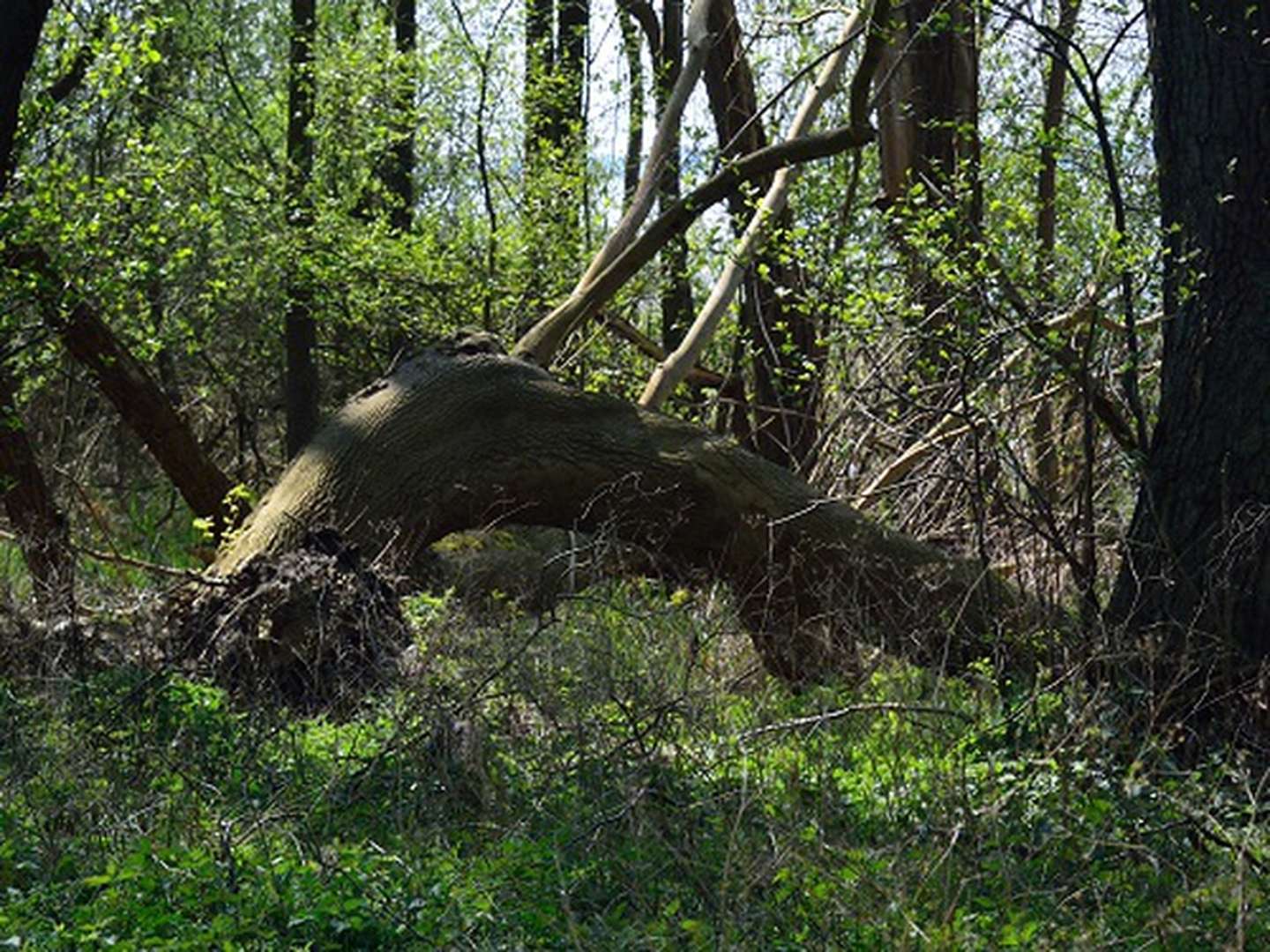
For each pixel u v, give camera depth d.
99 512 17.70
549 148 19.75
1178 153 9.88
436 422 11.69
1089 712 8.13
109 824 7.40
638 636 10.27
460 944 6.06
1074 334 11.27
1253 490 9.49
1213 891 6.16
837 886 6.27
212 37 22.77
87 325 13.80
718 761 7.97
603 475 11.78
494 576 13.24
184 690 9.37
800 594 11.71
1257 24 9.71
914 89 16.59
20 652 9.88
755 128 19.08
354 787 7.95
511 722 8.52
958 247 11.66
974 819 7.04
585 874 6.61
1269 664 8.96
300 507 11.41
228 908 6.36
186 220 13.52
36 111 12.29
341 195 20.58
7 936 6.04
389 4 22.34
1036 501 10.19
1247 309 9.62
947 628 10.55
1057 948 5.98
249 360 21.58
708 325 15.48
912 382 12.99
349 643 10.29
